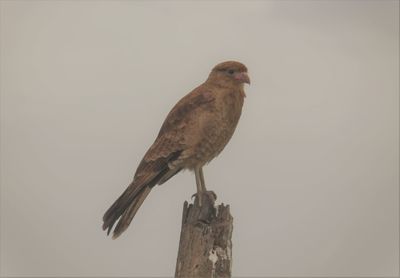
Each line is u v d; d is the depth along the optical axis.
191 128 12.94
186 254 10.30
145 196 13.09
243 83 13.41
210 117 12.99
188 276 10.16
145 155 13.05
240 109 13.47
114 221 12.51
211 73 13.52
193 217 10.55
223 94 13.13
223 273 10.15
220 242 10.28
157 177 13.13
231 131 13.48
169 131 13.06
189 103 13.17
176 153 12.98
